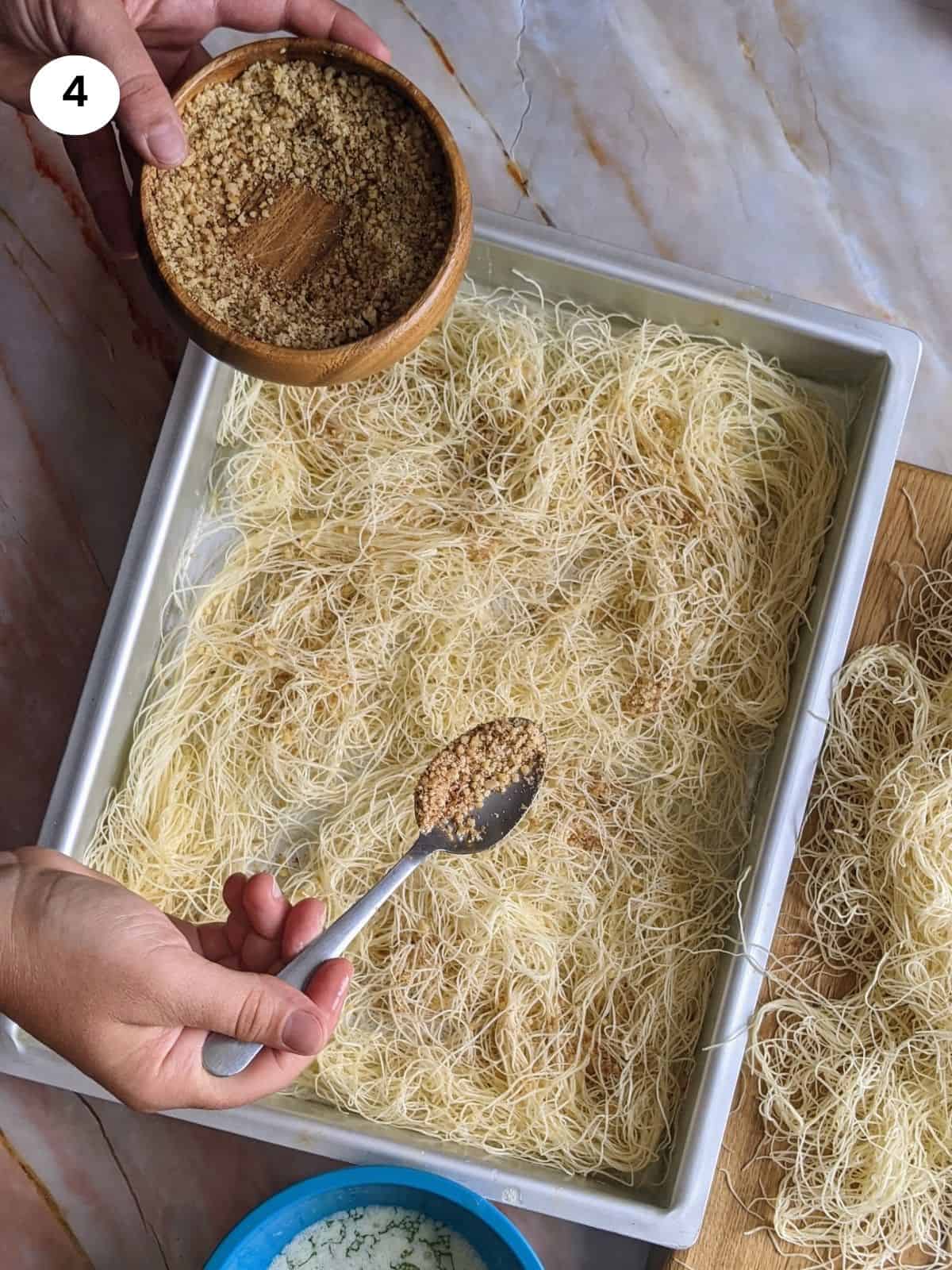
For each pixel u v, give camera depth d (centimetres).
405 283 76
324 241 77
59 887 74
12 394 92
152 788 87
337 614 88
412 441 89
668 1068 86
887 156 92
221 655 88
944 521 87
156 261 75
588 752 88
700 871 87
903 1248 85
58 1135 89
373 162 77
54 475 91
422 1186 80
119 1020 74
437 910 87
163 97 75
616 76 92
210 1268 79
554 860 87
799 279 92
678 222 92
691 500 89
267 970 80
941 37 91
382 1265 84
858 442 86
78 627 91
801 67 92
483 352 89
